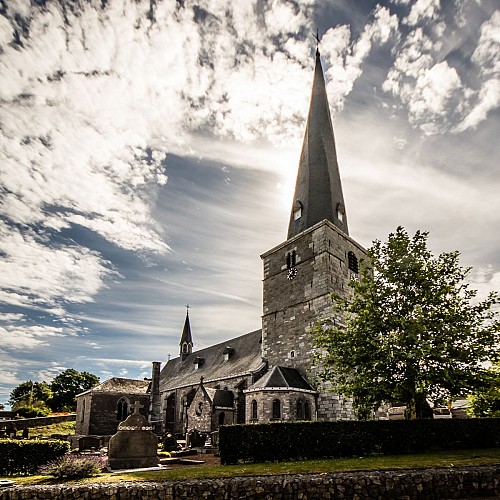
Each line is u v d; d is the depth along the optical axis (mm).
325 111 41344
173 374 61094
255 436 18047
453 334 20203
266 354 36875
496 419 20469
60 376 86750
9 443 17375
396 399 20641
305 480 12852
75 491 12453
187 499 12367
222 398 37000
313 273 34281
